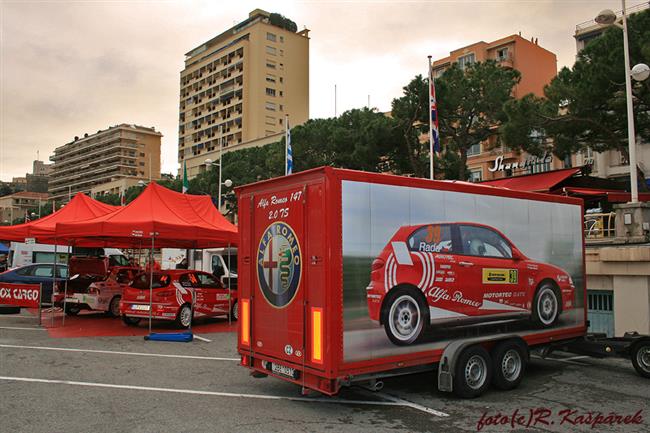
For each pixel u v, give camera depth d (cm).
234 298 1552
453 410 649
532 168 2819
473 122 2895
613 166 3150
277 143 4412
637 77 1355
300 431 562
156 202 1458
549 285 871
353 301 616
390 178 670
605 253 1117
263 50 8519
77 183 14212
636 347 836
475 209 771
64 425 577
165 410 639
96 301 1574
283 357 667
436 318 697
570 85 1947
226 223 1617
